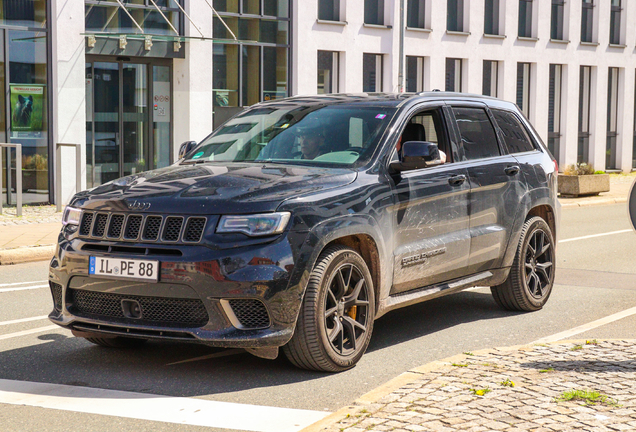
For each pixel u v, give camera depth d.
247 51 22.62
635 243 13.61
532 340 6.61
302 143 6.27
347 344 5.66
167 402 4.87
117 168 20.02
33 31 18.08
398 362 5.86
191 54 20.92
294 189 5.37
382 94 6.89
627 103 34.91
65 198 18.66
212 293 5.00
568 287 9.29
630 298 8.58
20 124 18.00
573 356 5.45
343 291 5.52
